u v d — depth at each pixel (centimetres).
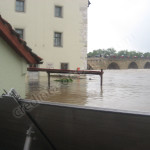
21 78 650
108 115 232
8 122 328
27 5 2809
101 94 1123
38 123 295
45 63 2930
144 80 2144
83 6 3228
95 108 240
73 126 265
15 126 323
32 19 2847
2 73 598
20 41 609
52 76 2652
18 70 638
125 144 236
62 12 3073
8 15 2698
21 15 2777
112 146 247
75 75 2847
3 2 2667
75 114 256
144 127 216
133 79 2292
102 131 245
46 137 298
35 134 306
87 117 249
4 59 600
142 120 214
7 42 594
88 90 1296
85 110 246
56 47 3028
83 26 3241
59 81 1962
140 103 855
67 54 3119
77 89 1348
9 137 344
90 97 1016
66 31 3108
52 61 2992
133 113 217
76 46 3192
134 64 6512
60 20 3055
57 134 285
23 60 645
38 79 2186
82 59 3247
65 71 1472
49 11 2964
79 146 274
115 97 1017
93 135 254
